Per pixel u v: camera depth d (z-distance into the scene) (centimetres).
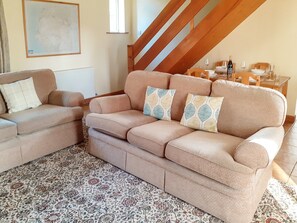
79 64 526
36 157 311
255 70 433
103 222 209
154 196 242
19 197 238
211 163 206
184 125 278
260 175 215
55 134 328
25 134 298
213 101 263
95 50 554
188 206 229
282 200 237
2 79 334
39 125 306
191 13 393
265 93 244
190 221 211
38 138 309
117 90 632
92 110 321
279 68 460
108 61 591
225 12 368
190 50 420
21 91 338
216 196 210
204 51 476
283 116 236
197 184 221
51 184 260
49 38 461
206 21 385
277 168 297
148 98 313
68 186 257
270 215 217
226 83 270
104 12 559
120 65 626
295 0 425
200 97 273
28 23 427
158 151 241
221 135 254
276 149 201
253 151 189
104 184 261
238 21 430
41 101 369
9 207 225
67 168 292
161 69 455
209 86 281
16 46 418
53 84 388
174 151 228
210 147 221
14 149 287
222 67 472
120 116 302
